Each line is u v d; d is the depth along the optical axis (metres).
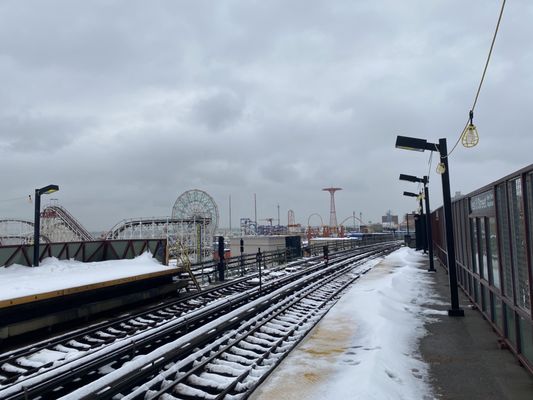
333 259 30.44
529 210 5.95
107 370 7.16
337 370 6.77
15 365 7.89
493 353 7.60
